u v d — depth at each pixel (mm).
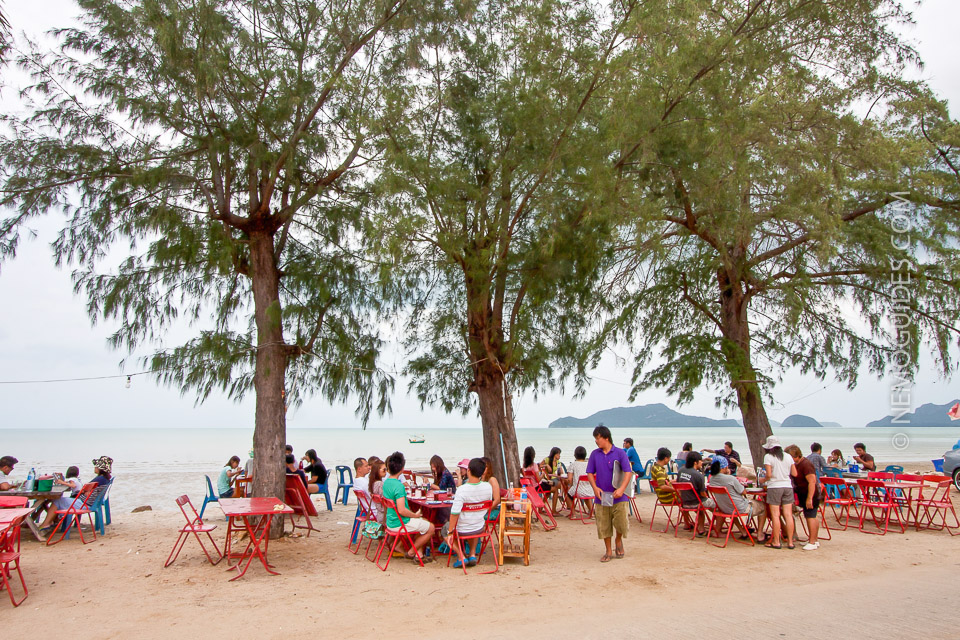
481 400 10867
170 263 9078
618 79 9250
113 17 8539
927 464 26734
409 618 5438
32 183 8633
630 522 10992
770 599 5973
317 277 9789
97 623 5293
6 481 9461
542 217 9727
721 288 14695
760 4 10062
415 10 9555
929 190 12914
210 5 8391
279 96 8992
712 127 9508
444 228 9438
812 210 10156
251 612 5621
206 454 47406
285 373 9609
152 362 8758
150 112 8438
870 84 11695
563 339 11375
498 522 7941
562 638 4844
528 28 9719
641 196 9617
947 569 7320
